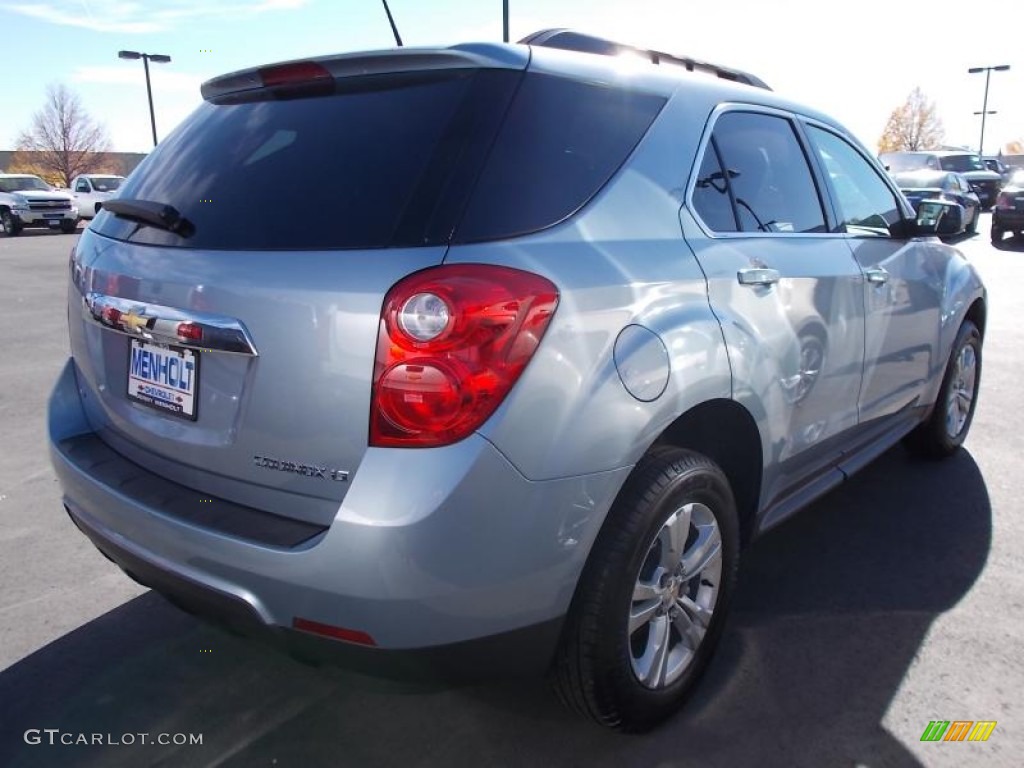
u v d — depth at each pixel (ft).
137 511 7.42
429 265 6.43
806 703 8.77
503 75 7.42
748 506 9.58
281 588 6.57
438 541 6.26
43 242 78.69
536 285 6.65
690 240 8.45
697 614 8.58
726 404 8.54
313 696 8.98
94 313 8.36
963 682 9.08
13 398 21.03
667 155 8.57
